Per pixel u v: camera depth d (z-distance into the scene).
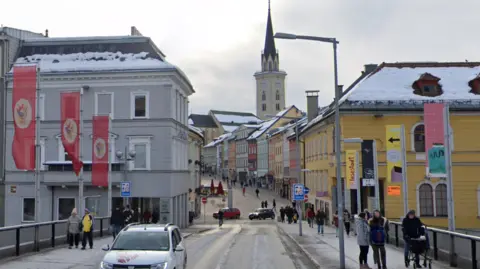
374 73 41.31
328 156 44.62
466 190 37.34
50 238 23.33
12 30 50.22
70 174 43.94
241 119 198.38
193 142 69.69
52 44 48.84
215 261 21.31
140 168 45.12
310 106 60.31
